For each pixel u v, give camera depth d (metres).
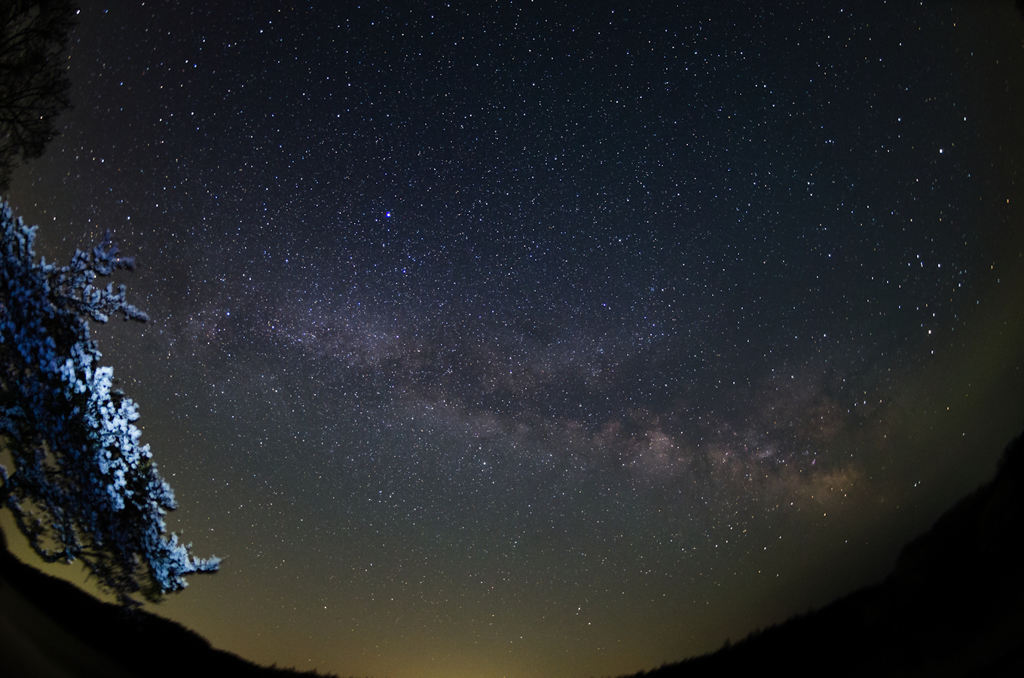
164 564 6.32
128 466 6.12
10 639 5.32
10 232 6.09
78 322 6.14
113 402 6.21
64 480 6.15
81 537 6.30
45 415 5.95
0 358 5.97
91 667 5.86
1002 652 5.81
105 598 6.52
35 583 6.61
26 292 5.95
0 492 6.11
